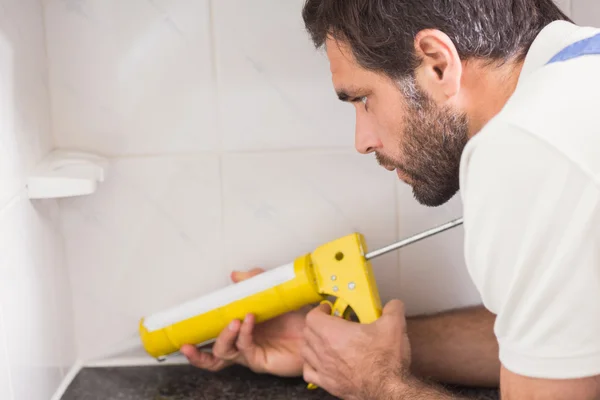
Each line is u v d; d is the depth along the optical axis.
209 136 1.24
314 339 1.12
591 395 0.74
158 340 1.19
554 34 0.82
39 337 1.12
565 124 0.71
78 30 1.19
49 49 1.19
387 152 0.96
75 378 1.27
